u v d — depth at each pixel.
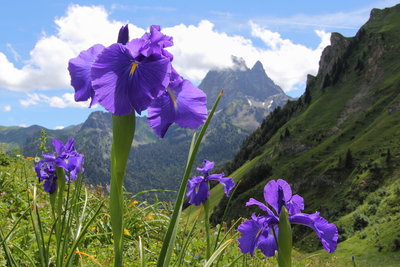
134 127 2.18
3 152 12.62
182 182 2.12
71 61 2.42
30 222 5.54
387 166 109.94
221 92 2.14
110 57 2.15
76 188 3.48
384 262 57.38
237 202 125.12
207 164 4.98
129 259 5.66
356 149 131.12
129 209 6.80
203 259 6.16
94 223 6.11
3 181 7.66
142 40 2.23
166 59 2.17
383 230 67.06
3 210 6.51
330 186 121.75
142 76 2.15
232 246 7.69
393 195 85.44
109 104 2.09
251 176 155.00
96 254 5.41
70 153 3.78
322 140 167.38
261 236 2.80
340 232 85.12
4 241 2.73
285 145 172.62
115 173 2.16
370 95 185.12
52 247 5.05
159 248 6.10
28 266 4.39
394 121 138.00
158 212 7.38
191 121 2.43
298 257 13.20
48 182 3.87
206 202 4.79
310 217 2.70
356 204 104.94
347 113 182.25
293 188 135.75
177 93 2.46
